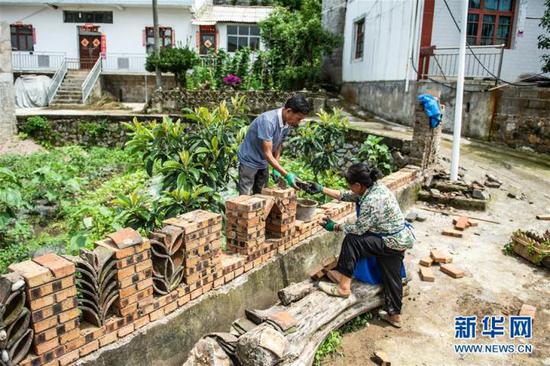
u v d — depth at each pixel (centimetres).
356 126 1164
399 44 1249
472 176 766
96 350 254
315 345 332
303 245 431
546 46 1075
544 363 342
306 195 664
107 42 2247
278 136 417
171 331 296
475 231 596
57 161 1070
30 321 224
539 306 417
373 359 344
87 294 252
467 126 1073
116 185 831
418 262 503
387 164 816
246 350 284
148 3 2155
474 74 1183
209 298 325
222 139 501
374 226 361
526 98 937
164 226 304
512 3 1179
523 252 515
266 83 1752
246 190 445
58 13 2208
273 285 393
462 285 455
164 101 1495
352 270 364
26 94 1872
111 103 1881
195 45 2291
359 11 1602
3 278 215
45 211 744
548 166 840
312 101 1520
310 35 1703
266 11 2425
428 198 705
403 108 1233
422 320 397
